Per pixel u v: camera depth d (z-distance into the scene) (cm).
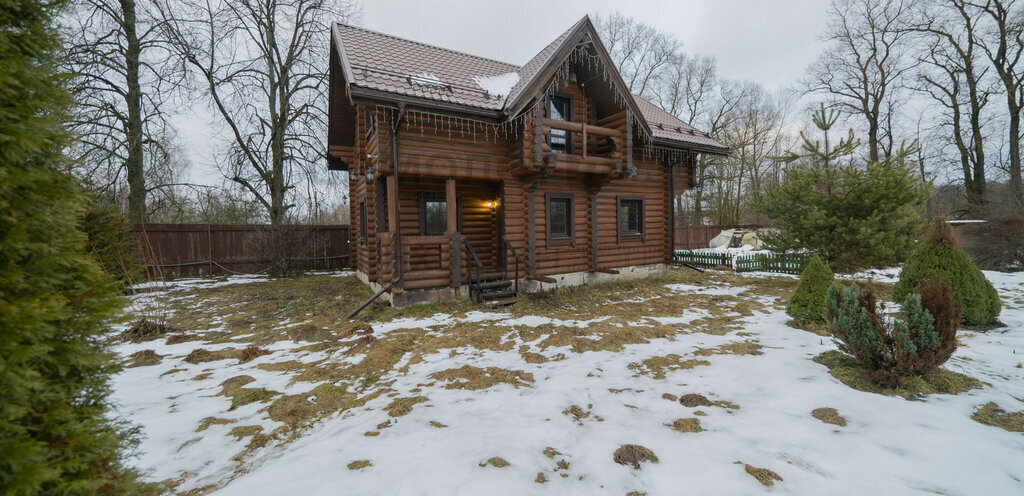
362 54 863
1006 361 501
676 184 1392
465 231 1116
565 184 1117
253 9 1795
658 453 307
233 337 684
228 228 1546
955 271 684
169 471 298
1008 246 1416
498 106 865
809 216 1039
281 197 1928
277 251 1507
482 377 482
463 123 916
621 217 1251
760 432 336
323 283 1317
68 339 186
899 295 752
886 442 315
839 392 411
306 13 1877
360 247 1355
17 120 168
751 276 1353
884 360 442
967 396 398
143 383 482
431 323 747
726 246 2650
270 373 514
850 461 290
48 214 172
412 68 891
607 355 555
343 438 340
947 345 422
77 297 187
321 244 1703
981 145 2056
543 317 789
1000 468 277
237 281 1377
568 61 1012
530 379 475
